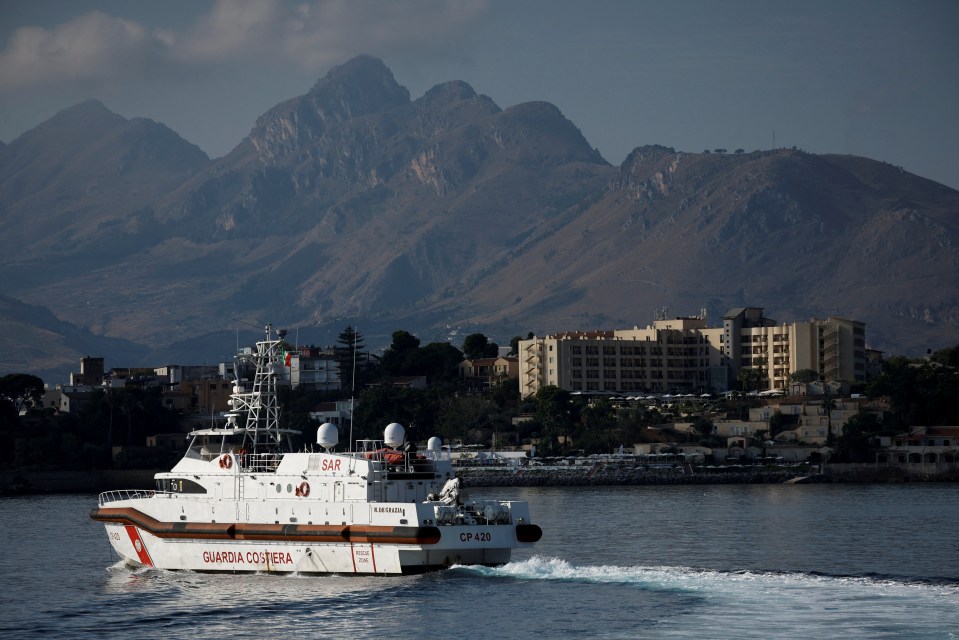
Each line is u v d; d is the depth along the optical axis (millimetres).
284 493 129750
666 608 112125
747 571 132625
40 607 122250
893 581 124250
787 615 108750
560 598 116312
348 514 125250
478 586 121312
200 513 132250
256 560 129500
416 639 104375
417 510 122062
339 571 125938
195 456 137875
